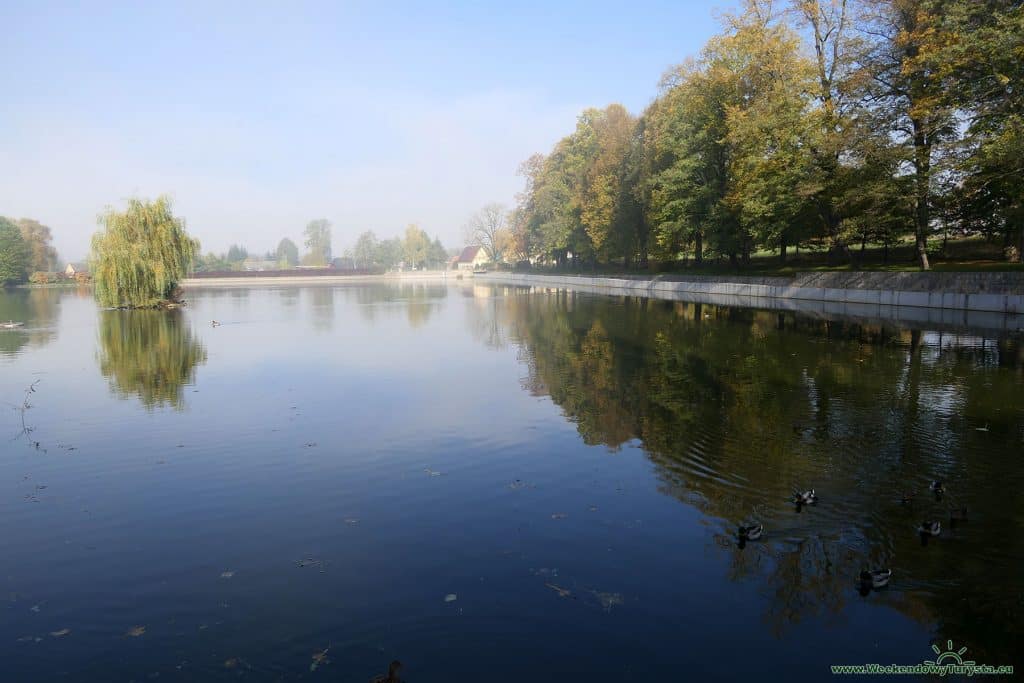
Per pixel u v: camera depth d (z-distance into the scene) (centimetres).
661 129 6006
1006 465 1294
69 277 11688
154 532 1065
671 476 1274
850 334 3097
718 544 980
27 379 2402
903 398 1839
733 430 1573
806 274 5044
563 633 760
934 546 965
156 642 757
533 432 1606
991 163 3281
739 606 814
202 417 1811
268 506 1165
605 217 7581
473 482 1266
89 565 953
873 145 3903
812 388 1992
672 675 688
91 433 1666
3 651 744
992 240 4441
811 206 4869
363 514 1120
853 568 904
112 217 5222
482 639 750
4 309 5822
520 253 13588
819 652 727
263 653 731
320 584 882
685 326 3666
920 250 4316
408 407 1892
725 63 5219
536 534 1025
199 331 3891
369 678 684
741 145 4856
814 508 1105
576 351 2880
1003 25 3259
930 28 3641
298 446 1526
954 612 800
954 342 2766
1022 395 1838
